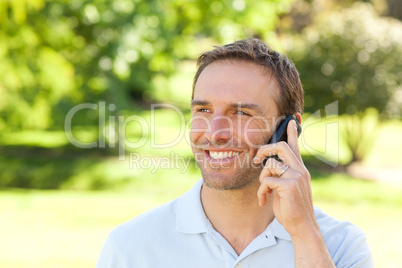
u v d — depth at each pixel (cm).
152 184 1160
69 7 1247
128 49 1261
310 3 1875
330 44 1198
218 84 169
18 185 1198
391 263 650
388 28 1218
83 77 1298
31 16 1175
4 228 771
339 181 1188
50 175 1245
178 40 1395
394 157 1524
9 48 1147
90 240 719
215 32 1312
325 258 159
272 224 171
